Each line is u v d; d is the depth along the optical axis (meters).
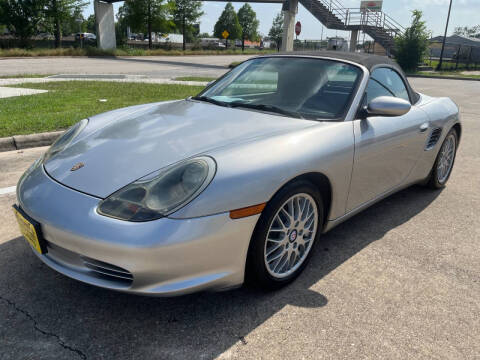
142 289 1.87
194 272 1.92
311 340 2.00
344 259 2.79
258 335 2.02
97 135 2.54
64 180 2.11
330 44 33.56
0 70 16.33
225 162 2.01
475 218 3.57
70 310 2.16
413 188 4.32
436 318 2.21
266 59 3.42
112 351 1.88
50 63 21.58
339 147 2.47
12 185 3.86
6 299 2.23
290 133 2.37
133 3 42.28
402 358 1.91
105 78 14.06
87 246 1.86
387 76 3.27
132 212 1.85
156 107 3.09
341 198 2.64
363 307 2.27
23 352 1.86
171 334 2.00
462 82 20.25
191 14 49.56
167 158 2.11
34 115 6.48
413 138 3.27
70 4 35.25
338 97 2.81
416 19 25.92
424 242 3.09
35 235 2.03
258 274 2.19
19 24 34.31
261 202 2.02
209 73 17.61
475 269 2.73
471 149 6.00
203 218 1.87
